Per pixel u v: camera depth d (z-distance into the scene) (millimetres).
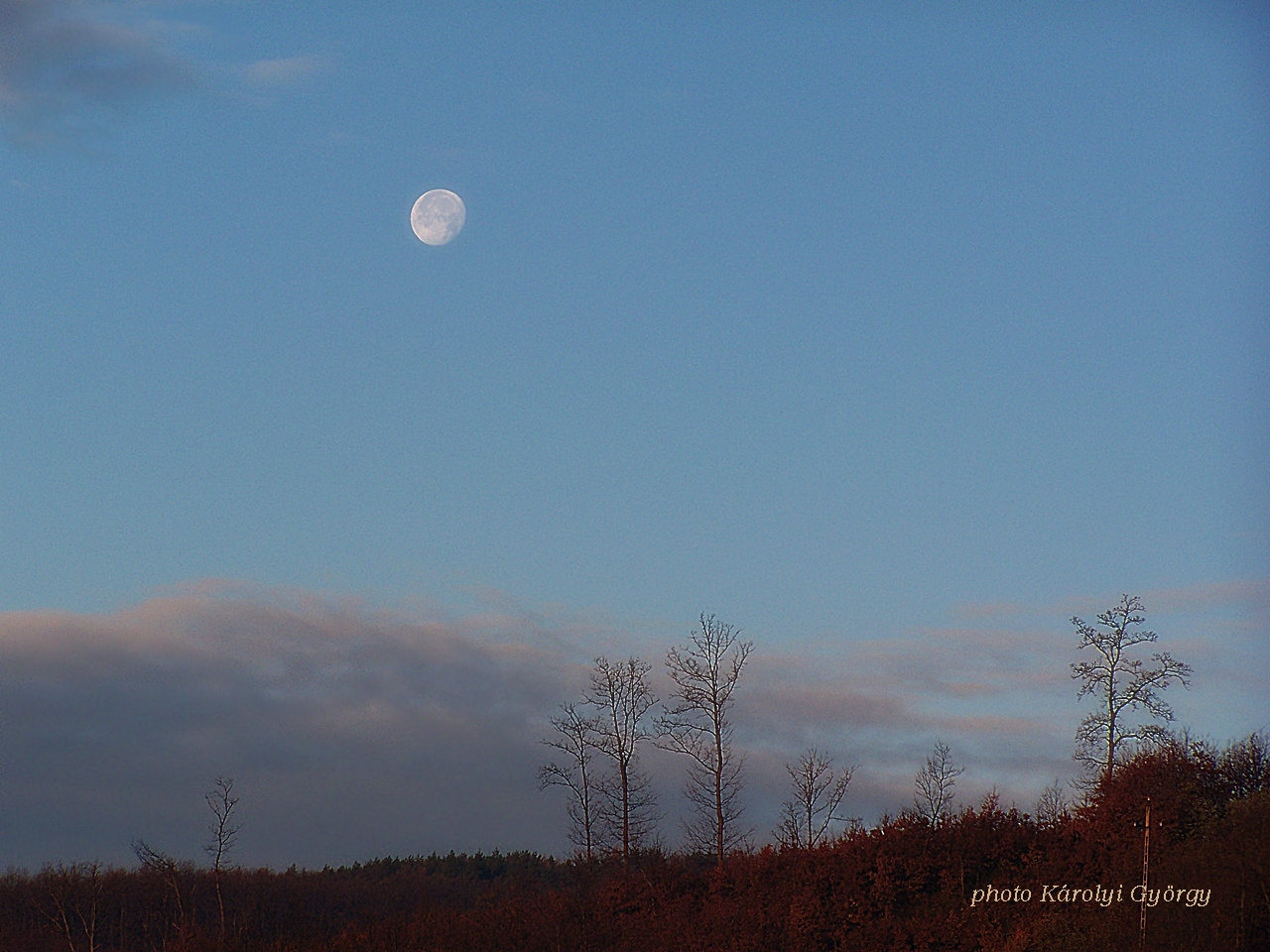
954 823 57844
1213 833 49844
